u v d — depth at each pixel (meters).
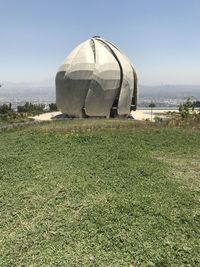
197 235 5.99
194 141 14.87
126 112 32.28
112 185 8.51
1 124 25.20
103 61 30.52
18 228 6.42
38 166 10.25
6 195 8.05
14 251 5.60
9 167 10.44
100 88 30.28
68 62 31.84
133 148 13.20
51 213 6.92
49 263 5.20
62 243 5.77
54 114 36.91
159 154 12.52
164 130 17.36
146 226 6.24
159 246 5.61
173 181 9.00
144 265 5.12
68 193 7.92
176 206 7.21
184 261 5.21
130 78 31.64
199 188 8.49
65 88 31.56
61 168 9.95
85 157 11.38
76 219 6.62
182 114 25.97
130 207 7.03
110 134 16.11
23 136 16.67
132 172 9.63
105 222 6.40
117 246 5.63
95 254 5.41
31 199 7.70
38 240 5.92
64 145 13.64
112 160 10.99
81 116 31.38
